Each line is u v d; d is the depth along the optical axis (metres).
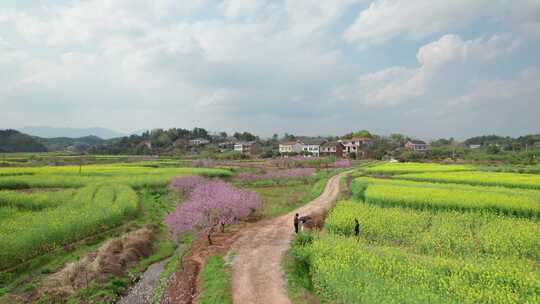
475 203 32.06
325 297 16.66
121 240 26.28
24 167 75.44
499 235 23.27
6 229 24.86
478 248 22.55
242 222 32.03
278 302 16.45
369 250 20.84
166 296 18.72
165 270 22.70
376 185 44.75
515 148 133.62
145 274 22.44
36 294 18.72
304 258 21.16
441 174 57.22
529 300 15.27
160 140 170.75
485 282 16.89
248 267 20.69
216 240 26.72
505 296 15.27
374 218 28.12
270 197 45.88
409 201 34.16
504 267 18.00
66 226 25.62
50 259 23.34
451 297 15.56
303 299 16.58
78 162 95.06
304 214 34.03
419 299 14.65
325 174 68.50
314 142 140.12
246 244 25.09
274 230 28.59
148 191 49.53
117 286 20.03
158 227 31.97
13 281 20.22
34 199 37.38
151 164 84.19
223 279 19.09
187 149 151.38
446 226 26.45
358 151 126.50
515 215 30.80
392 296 14.95
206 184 43.97
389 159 115.50
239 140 197.38
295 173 64.56
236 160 102.94
